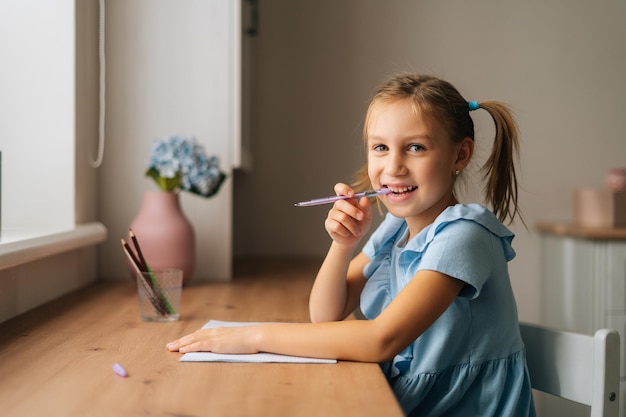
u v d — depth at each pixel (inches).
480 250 40.7
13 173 64.7
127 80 74.0
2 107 64.4
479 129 107.0
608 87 110.4
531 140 110.0
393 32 106.7
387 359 38.0
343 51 105.9
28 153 64.7
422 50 107.3
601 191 103.3
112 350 41.4
